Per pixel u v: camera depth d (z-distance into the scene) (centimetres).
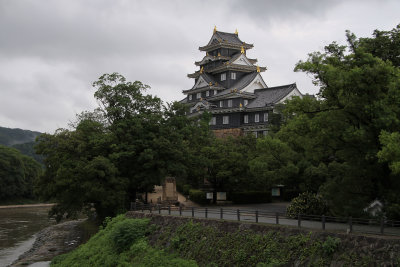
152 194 5609
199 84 8031
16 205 9312
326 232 1847
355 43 2545
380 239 1631
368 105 2112
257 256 2041
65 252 3631
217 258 2248
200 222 2644
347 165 2553
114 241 2992
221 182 5081
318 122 2330
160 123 4600
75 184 3816
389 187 2325
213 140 5559
